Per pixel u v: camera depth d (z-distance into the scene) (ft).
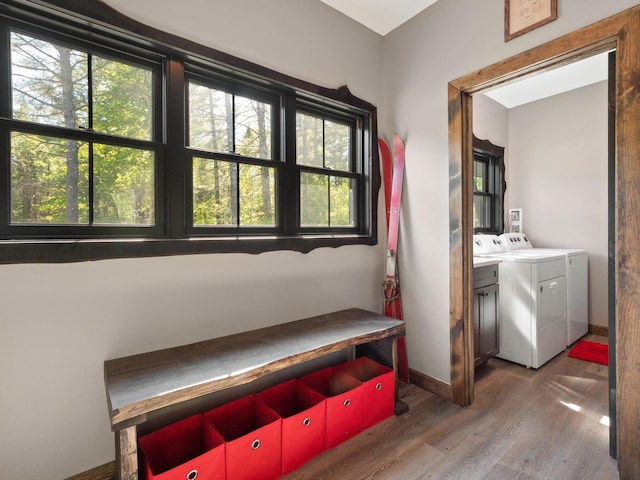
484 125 12.33
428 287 7.75
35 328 4.44
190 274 5.70
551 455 5.52
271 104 7.00
